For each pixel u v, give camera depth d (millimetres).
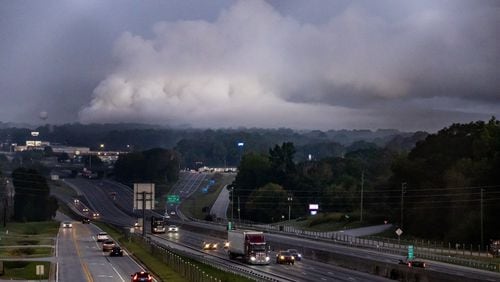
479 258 135125
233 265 124125
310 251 141750
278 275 106438
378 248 152875
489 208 173875
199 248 166250
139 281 87875
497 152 184125
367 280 102375
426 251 150750
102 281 96875
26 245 168000
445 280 93000
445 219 192500
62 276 103438
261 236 127562
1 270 106812
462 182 187750
